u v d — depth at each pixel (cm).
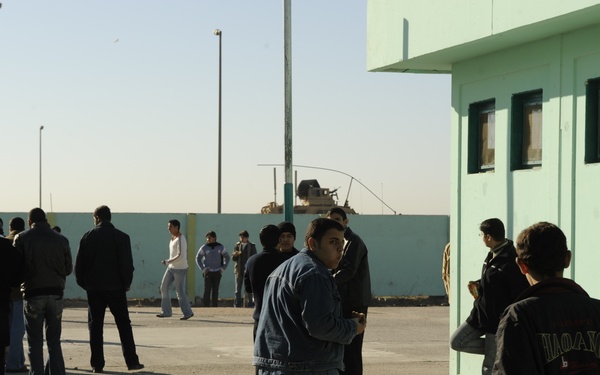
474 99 1150
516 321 436
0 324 980
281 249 960
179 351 1477
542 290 446
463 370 1165
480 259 1130
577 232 955
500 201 1091
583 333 437
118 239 1255
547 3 909
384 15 1209
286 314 592
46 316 1141
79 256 1252
